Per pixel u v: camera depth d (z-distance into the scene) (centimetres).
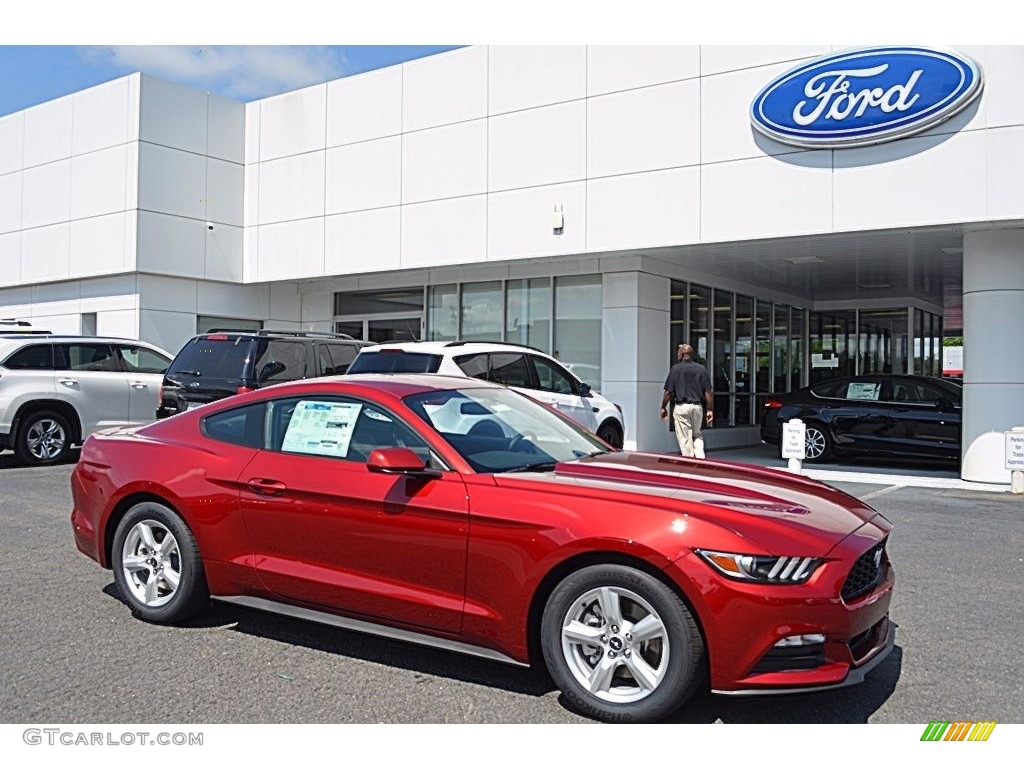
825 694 423
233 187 1783
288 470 482
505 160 1446
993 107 1057
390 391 485
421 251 1544
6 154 1906
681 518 382
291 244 1727
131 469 537
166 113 1667
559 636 399
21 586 607
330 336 1257
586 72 1365
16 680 436
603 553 394
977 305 1162
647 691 381
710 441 1653
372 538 448
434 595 432
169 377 1174
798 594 364
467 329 1658
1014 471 1108
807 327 2111
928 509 969
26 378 1233
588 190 1363
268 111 1762
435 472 440
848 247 1312
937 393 1380
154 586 528
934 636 511
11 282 1891
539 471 448
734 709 405
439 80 1523
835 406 1457
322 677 446
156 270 1648
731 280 1725
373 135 1608
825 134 1148
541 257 1426
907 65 1096
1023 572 669
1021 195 1045
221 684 434
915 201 1107
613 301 1464
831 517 408
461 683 440
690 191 1273
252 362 1132
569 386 1202
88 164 1717
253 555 491
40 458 1248
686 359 1277
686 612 374
